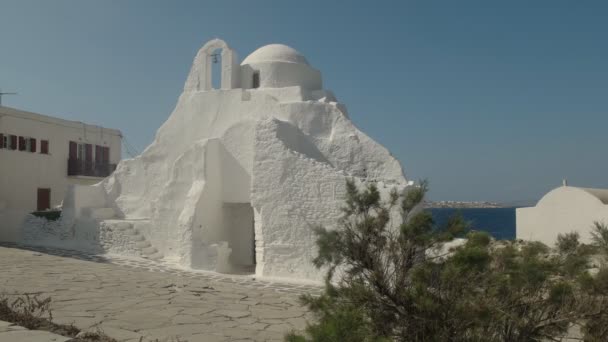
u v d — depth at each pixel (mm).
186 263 16719
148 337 7281
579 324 5168
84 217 20688
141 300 10094
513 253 5652
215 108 20109
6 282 10867
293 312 10070
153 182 21078
